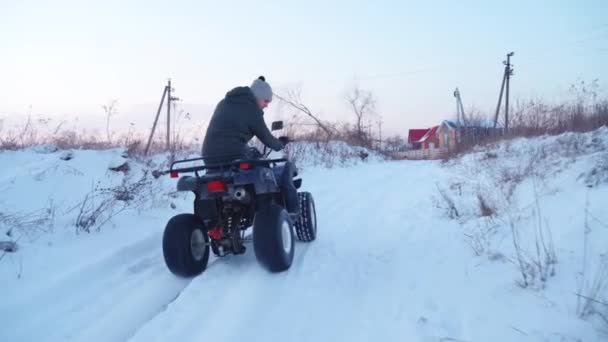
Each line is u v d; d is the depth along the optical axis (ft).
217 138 13.87
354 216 22.36
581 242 11.41
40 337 9.74
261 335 9.48
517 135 47.52
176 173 13.29
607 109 42.45
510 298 10.22
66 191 19.97
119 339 9.69
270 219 12.91
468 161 43.29
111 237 16.52
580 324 8.53
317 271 13.44
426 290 11.56
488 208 18.15
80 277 12.82
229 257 15.16
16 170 21.47
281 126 15.03
